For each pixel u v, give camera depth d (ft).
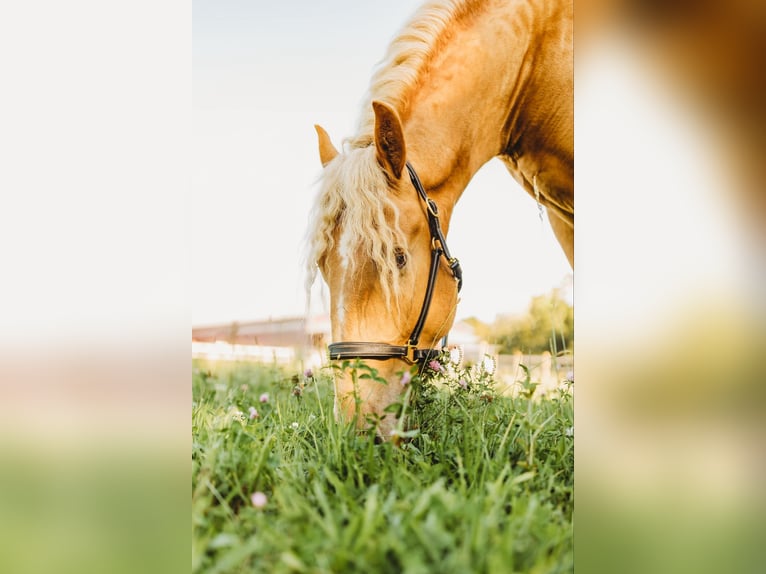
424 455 5.79
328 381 7.30
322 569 3.57
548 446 5.98
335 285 5.87
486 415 6.47
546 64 8.48
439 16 7.51
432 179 6.89
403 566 3.59
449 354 6.68
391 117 6.03
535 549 3.88
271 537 3.89
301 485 5.08
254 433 6.24
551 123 8.80
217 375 12.48
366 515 3.92
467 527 3.90
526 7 8.21
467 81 7.48
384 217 6.01
